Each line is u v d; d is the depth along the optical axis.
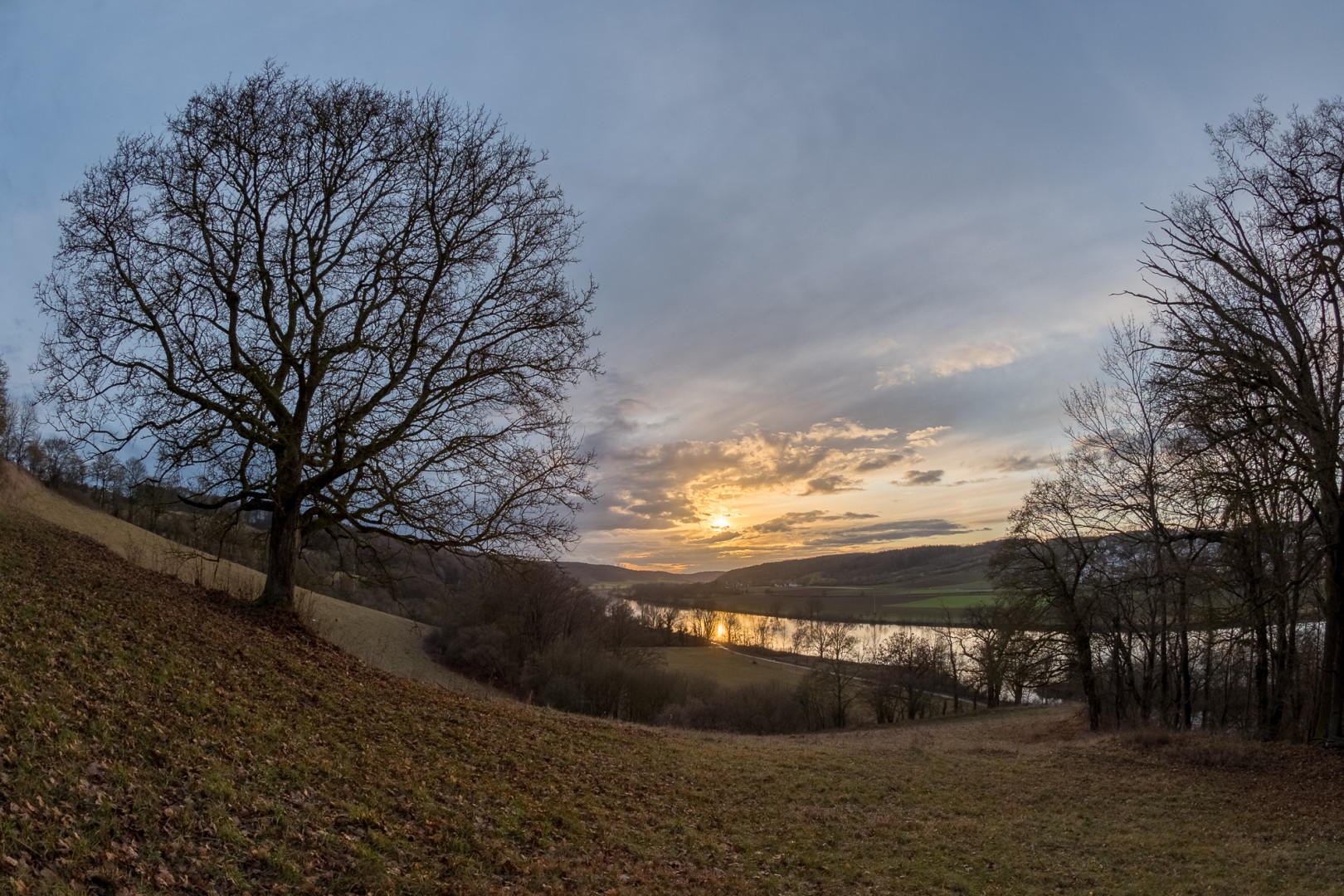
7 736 6.76
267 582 16.38
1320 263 17.45
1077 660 33.50
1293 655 23.81
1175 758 19.20
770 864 9.95
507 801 9.93
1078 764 19.22
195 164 14.84
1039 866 10.84
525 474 16.20
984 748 22.44
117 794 6.57
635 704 52.09
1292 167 18.56
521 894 7.24
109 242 14.73
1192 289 19.81
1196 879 10.37
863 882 9.63
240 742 8.73
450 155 16.56
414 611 47.12
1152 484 24.91
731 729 54.88
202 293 15.14
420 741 11.48
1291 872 10.77
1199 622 24.14
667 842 10.05
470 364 16.22
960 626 68.25
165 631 12.16
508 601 47.19
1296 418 17.27
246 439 15.26
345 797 8.33
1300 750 18.25
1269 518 20.44
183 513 18.38
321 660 14.43
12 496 35.56
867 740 26.73
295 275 15.61
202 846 6.27
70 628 10.48
